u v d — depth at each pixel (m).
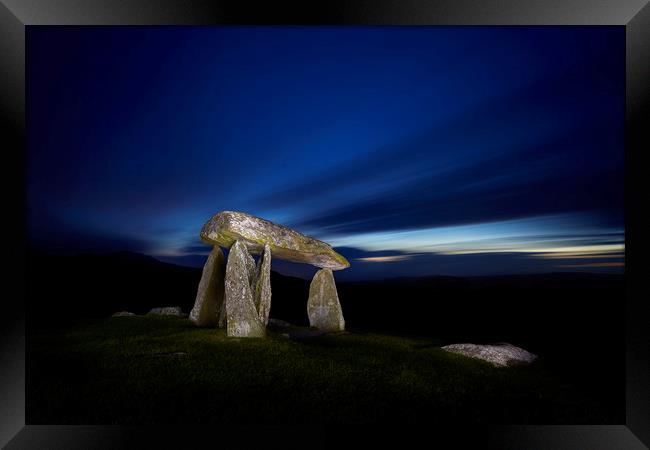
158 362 11.41
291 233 17.22
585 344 20.94
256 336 14.50
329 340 16.72
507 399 10.44
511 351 15.72
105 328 16.52
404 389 10.48
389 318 32.44
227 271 15.31
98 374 10.54
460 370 12.62
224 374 10.71
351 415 8.92
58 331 16.03
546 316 31.12
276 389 9.96
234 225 15.66
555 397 10.95
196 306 17.89
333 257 18.42
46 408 8.80
